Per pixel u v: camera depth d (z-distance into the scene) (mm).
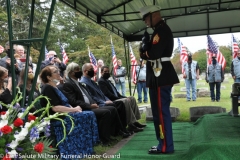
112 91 5336
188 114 6352
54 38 17469
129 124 4891
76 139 3217
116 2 5203
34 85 2547
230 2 5801
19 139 2053
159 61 3320
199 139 3979
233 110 5223
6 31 15008
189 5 6020
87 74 4668
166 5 5867
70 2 4562
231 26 6879
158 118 3432
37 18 16922
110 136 4141
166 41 3254
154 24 3342
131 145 3971
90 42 17625
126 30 6992
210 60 10109
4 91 3053
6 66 4016
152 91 3416
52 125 3113
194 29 7070
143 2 5445
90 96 4348
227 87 15219
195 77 9453
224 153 2844
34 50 14555
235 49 10133
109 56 17031
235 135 3625
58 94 3395
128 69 7461
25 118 2338
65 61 12078
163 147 3363
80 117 3279
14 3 16250
